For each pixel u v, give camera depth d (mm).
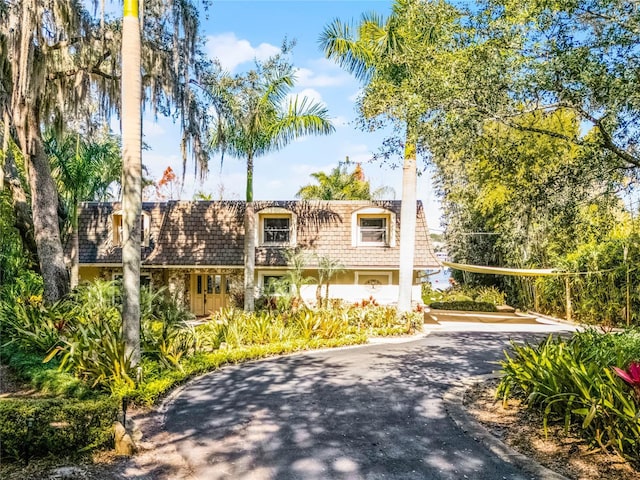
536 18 5586
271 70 14867
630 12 5402
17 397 6828
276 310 15625
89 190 17625
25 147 12422
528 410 6668
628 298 15547
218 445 5613
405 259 15734
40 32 10797
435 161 7086
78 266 17312
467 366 10305
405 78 7145
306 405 7324
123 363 7488
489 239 26219
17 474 4527
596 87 5445
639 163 5762
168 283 19672
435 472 4809
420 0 6516
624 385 5215
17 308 10727
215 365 10094
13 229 15844
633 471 4621
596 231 7113
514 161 7188
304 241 19562
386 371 9812
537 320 20047
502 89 5805
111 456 5164
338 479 4668
